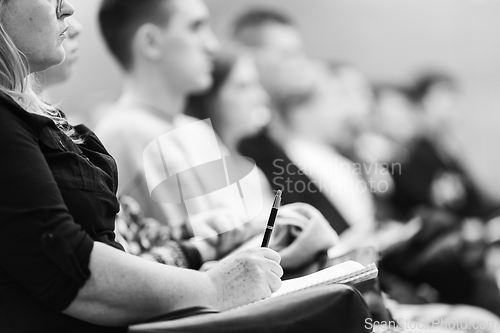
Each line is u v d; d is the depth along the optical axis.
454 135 4.43
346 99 4.22
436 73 4.41
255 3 4.02
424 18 4.41
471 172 4.41
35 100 1.56
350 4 4.27
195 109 3.85
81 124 1.70
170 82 3.78
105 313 1.29
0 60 1.44
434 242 4.05
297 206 2.36
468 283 3.94
